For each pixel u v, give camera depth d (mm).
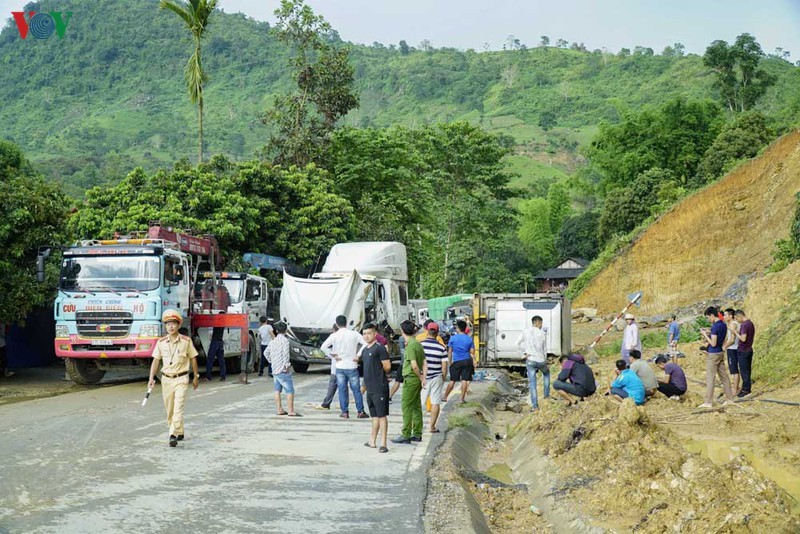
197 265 24516
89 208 33438
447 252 68875
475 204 68375
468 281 77688
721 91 94125
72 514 8109
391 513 8445
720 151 66375
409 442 12766
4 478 9711
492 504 10195
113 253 20797
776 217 44469
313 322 25125
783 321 20719
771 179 47281
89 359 21547
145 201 32938
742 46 92625
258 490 9336
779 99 128875
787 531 7297
